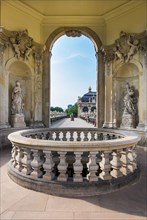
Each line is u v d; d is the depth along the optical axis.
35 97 12.59
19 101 11.80
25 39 11.48
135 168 5.42
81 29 13.20
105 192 4.32
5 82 10.77
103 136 8.70
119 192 4.39
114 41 12.20
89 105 76.62
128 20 11.43
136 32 10.98
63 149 4.40
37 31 12.91
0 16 10.66
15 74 12.20
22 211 3.60
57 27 13.28
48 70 13.28
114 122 12.16
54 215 3.48
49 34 13.26
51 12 12.80
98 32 13.09
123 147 4.71
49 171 4.50
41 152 4.90
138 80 11.33
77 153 4.43
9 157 7.89
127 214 3.53
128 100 11.52
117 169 4.66
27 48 11.68
